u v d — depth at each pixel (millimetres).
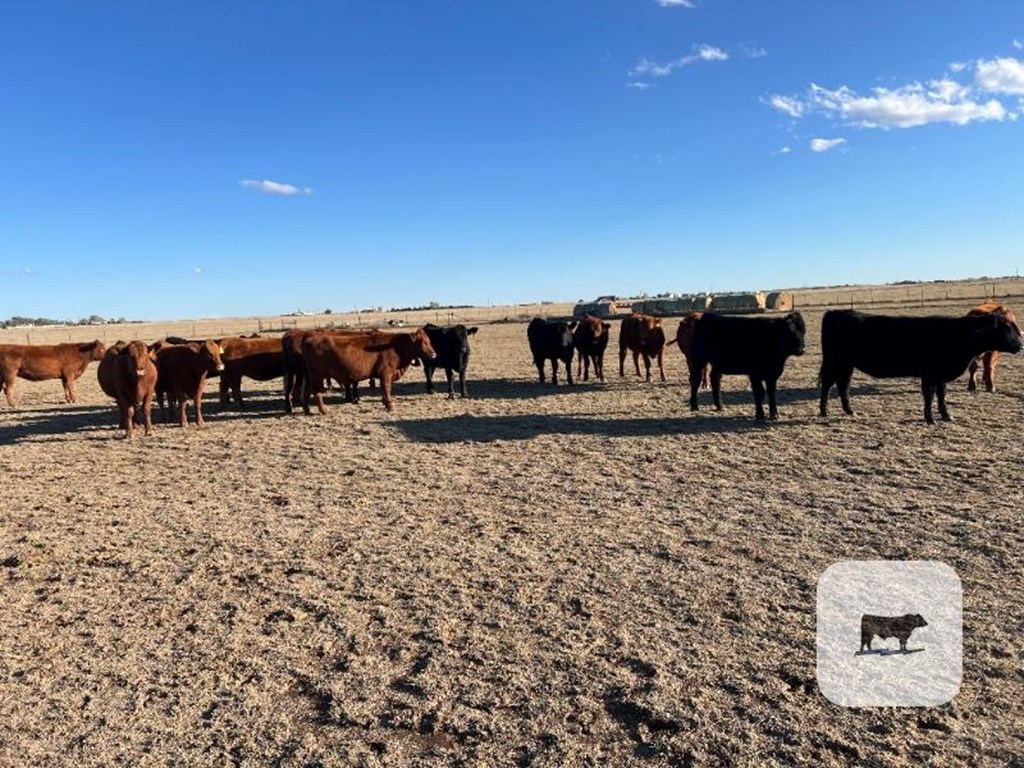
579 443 10820
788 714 3697
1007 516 6488
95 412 16703
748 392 15492
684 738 3535
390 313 124188
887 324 11109
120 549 6734
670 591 5281
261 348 16094
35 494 8992
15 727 3852
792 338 11273
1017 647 4250
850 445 9742
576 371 22125
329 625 4973
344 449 11133
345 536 6891
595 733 3625
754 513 7043
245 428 13453
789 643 4438
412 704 3945
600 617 4906
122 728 3820
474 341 40281
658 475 8711
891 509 6887
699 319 12719
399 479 9094
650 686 4008
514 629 4785
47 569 6254
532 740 3590
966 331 10492
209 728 3799
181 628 5012
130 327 100688
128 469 10289
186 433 13086
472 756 3477
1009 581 5148
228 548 6656
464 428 12562
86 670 4453
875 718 3641
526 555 6160
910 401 13172
